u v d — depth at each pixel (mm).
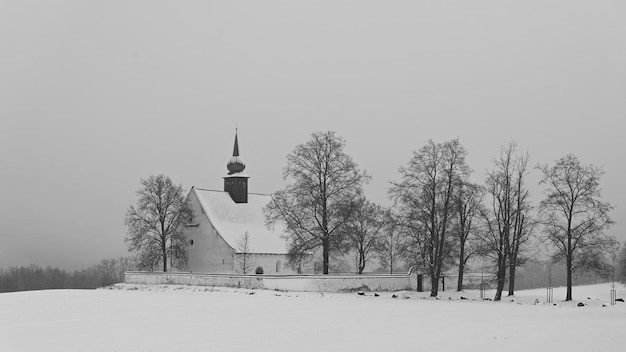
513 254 71750
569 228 67188
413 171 72500
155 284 85062
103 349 31672
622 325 40000
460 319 43656
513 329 37781
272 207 80125
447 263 79000
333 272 94812
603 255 67125
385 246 98312
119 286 85000
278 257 95188
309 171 78000
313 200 76812
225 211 99125
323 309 50406
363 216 96125
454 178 71625
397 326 39375
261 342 33062
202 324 40438
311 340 33656
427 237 71750
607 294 84500
